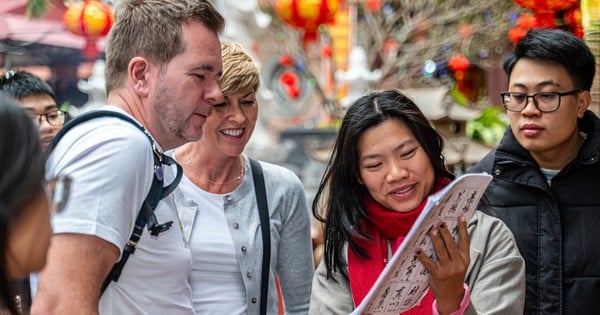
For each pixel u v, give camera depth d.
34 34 6.27
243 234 3.16
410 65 12.49
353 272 2.77
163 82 2.46
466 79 12.82
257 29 14.43
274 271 3.27
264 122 14.73
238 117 3.15
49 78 7.34
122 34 2.50
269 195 3.29
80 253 2.16
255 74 3.18
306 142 11.45
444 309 2.46
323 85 13.60
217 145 3.16
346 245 2.83
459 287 2.43
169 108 2.48
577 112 3.43
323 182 2.92
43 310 2.12
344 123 2.80
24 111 1.49
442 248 2.37
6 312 1.46
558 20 5.44
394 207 2.76
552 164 3.46
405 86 12.29
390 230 2.78
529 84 3.38
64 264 2.15
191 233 3.10
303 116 15.45
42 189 1.51
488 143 7.46
